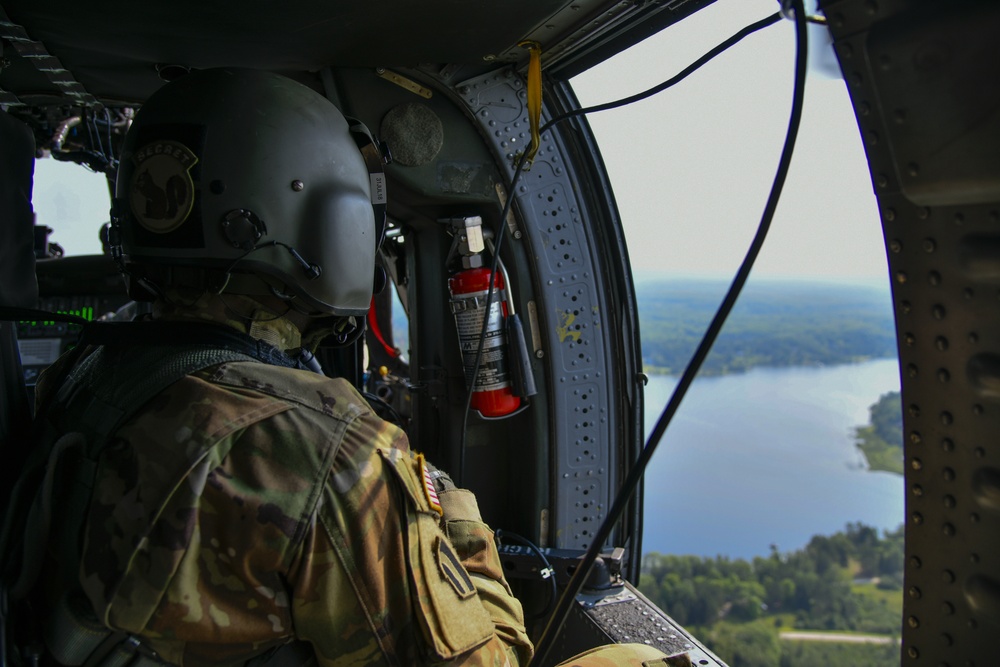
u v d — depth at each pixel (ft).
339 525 2.93
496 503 8.53
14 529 3.10
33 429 3.57
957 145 2.67
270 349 3.64
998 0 2.43
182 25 5.35
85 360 3.74
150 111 3.64
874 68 2.83
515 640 3.70
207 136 3.47
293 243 3.62
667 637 6.86
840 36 2.90
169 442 2.93
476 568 3.87
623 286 8.07
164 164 3.46
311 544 2.88
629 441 8.38
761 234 2.57
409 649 3.05
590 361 8.11
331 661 3.03
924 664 3.43
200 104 3.55
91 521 2.92
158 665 2.97
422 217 7.89
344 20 5.43
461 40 6.14
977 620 3.16
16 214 4.11
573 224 7.80
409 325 8.71
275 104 3.66
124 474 2.94
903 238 3.10
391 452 3.19
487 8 5.36
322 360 7.13
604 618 7.25
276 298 3.74
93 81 6.97
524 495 8.34
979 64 2.52
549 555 7.97
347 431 3.11
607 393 8.24
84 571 2.85
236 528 2.83
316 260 3.67
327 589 2.91
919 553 3.38
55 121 9.90
